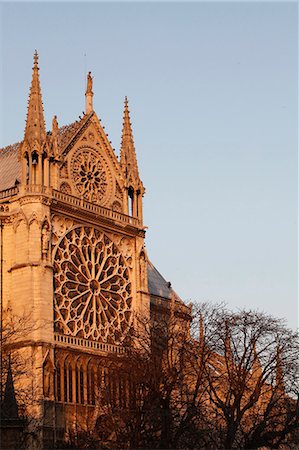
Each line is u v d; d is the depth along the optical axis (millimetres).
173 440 80250
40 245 97750
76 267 102938
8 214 99688
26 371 89625
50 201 99812
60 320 98938
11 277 97750
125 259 110688
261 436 82000
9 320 96250
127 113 117812
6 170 108938
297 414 82562
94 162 110500
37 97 103062
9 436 68562
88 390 99312
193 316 91375
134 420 83438
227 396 84375
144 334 102250
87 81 113188
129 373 86188
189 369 96250
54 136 103562
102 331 104000
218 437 90875
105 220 107875
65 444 89250
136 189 114375
